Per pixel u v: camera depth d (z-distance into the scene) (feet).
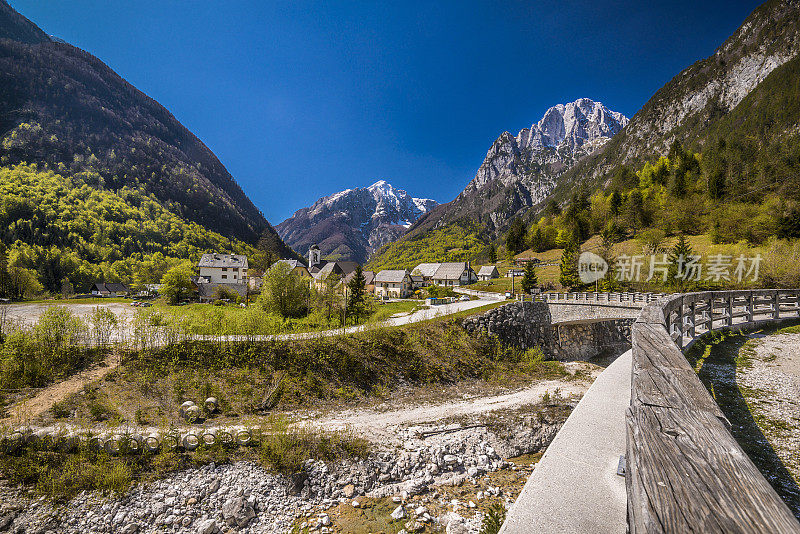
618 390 13.38
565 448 8.87
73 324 61.98
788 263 132.67
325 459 40.06
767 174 246.68
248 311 88.22
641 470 4.23
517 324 100.01
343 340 73.20
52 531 30.07
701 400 6.12
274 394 56.13
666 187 317.63
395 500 35.22
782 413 14.53
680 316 25.16
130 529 30.71
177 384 53.83
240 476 36.83
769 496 3.30
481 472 40.06
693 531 2.92
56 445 37.14
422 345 81.15
